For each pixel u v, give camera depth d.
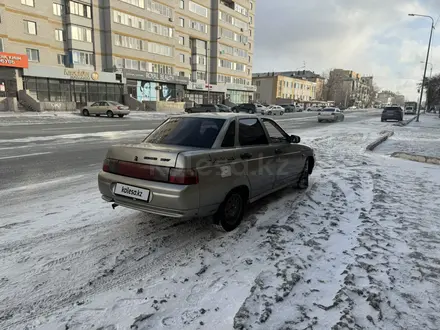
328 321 2.24
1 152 8.94
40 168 7.11
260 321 2.24
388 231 3.76
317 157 9.08
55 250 3.29
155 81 43.31
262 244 3.46
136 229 3.86
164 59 45.25
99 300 2.50
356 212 4.43
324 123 26.42
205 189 3.31
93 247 3.38
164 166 3.21
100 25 36.84
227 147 3.77
